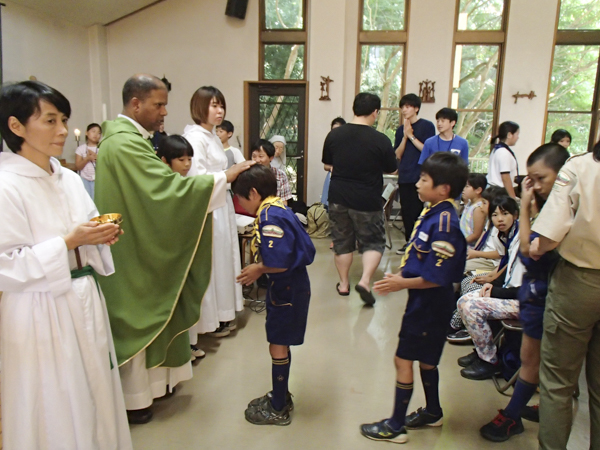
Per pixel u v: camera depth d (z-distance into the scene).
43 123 1.21
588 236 1.33
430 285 1.65
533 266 1.73
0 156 1.27
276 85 6.73
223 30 6.65
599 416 1.47
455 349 2.70
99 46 6.56
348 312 3.25
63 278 1.26
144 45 6.74
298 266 1.79
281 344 1.85
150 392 1.97
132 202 1.80
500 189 2.60
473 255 2.95
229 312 2.79
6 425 1.29
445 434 1.90
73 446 1.32
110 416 1.44
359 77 6.66
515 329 2.18
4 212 1.19
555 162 1.58
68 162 6.17
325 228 5.68
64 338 1.29
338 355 2.60
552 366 1.50
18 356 1.26
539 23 6.15
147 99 1.90
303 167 6.83
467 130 6.60
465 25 6.39
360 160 3.24
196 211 1.84
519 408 1.83
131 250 1.85
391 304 3.41
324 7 6.30
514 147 6.48
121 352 1.81
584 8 6.19
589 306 1.38
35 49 5.49
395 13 6.48
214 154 2.63
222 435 1.87
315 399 2.16
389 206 5.01
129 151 1.79
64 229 1.33
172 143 2.19
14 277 1.20
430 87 6.49
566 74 6.36
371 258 3.32
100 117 6.69
